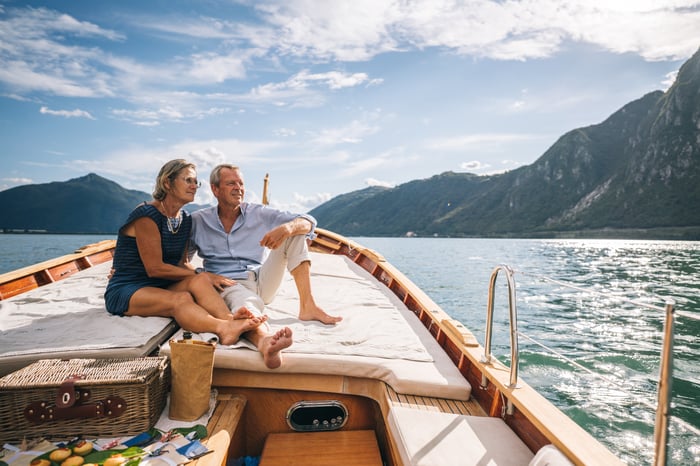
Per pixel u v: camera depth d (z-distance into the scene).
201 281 2.30
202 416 1.76
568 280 17.55
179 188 2.36
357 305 3.03
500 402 1.70
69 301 2.81
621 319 9.83
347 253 5.91
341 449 1.90
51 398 1.58
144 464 1.41
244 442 2.04
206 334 2.12
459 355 2.24
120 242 2.42
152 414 1.66
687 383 6.02
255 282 2.73
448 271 22.25
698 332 8.61
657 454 1.00
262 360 1.98
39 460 1.42
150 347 2.01
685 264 25.17
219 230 2.79
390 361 2.06
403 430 1.52
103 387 1.59
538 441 1.39
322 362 2.01
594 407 5.12
